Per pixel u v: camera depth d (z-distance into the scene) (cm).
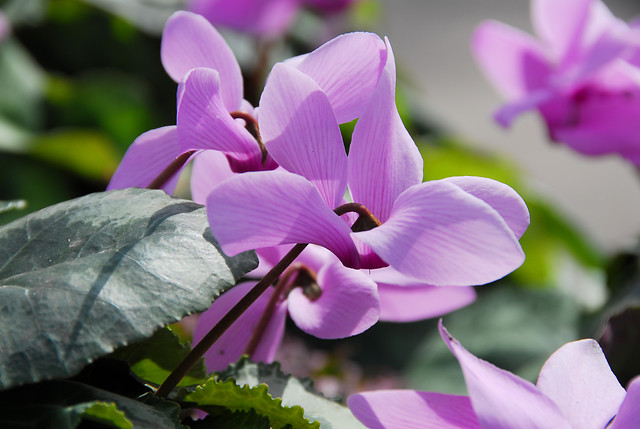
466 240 40
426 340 94
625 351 56
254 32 100
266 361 49
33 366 41
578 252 108
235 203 41
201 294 42
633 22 68
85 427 42
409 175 43
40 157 103
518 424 40
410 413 42
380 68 44
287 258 43
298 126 43
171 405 43
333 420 46
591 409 43
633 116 67
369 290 46
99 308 41
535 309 82
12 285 42
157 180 46
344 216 43
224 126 44
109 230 43
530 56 73
